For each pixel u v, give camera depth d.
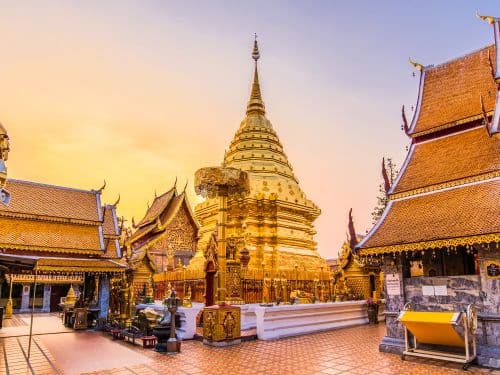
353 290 25.89
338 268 27.97
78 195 24.48
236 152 33.53
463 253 15.20
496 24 14.30
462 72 16.33
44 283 40.22
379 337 16.59
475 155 13.73
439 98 16.47
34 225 21.81
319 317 18.89
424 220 13.12
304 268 26.47
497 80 13.14
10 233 20.73
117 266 21.92
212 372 10.39
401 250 12.62
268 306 17.75
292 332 16.98
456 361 10.80
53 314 35.56
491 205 11.80
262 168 31.09
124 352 13.48
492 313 11.18
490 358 10.83
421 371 10.38
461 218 12.08
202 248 28.88
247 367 10.92
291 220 29.44
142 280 25.33
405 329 12.01
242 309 18.23
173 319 13.51
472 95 15.30
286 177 32.22
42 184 23.53
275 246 27.28
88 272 21.44
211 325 14.61
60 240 21.94
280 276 23.41
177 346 13.29
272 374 10.10
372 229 14.43
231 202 29.08
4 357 12.78
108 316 21.06
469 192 12.90
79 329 20.62
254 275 22.14
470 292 11.81
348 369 10.62
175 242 42.78
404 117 16.77
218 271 17.30
